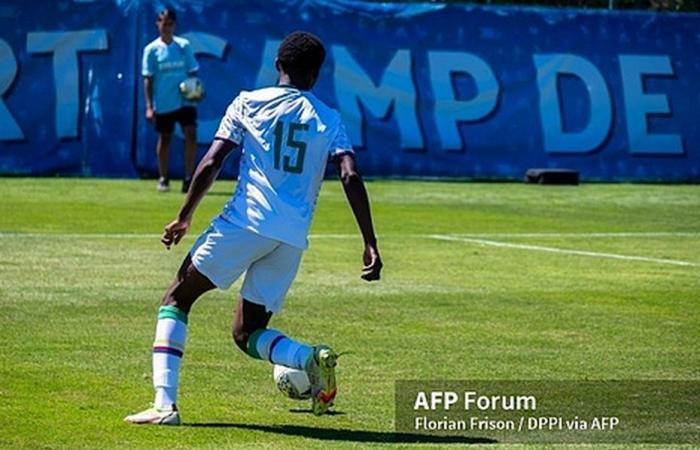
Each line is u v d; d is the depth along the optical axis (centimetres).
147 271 4584
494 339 3525
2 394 2769
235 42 8750
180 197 7288
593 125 9369
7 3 8488
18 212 6359
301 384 2561
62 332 3481
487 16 9175
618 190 8644
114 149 8600
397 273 4706
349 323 3728
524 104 9250
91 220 6091
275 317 3797
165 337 2530
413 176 9062
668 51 9506
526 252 5397
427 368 3136
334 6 8912
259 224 2464
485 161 9175
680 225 6600
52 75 8550
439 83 9100
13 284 4253
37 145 8550
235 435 2464
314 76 2539
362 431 2525
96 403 2700
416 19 9069
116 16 8594
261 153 2484
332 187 8288
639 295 4316
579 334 3616
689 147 9525
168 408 2536
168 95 7519
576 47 9362
